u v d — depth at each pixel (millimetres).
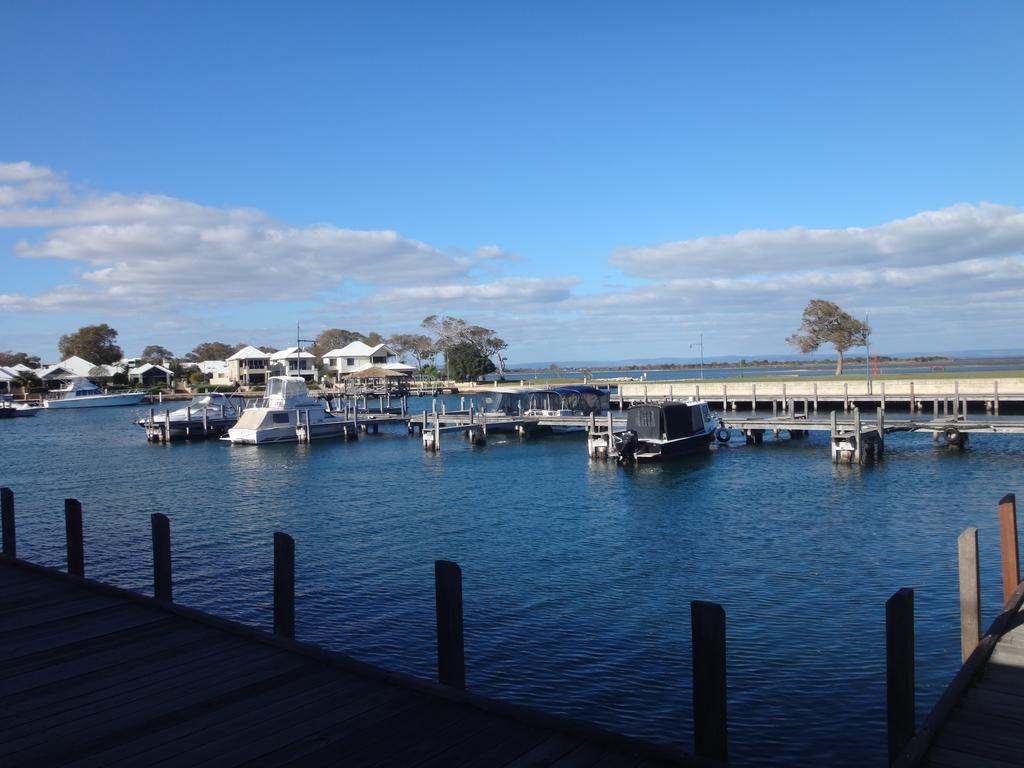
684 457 39062
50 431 67500
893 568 18438
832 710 11375
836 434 35562
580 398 55781
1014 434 44125
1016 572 10680
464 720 6770
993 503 25922
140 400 105000
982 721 6883
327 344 163000
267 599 17328
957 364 179750
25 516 28234
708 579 18094
